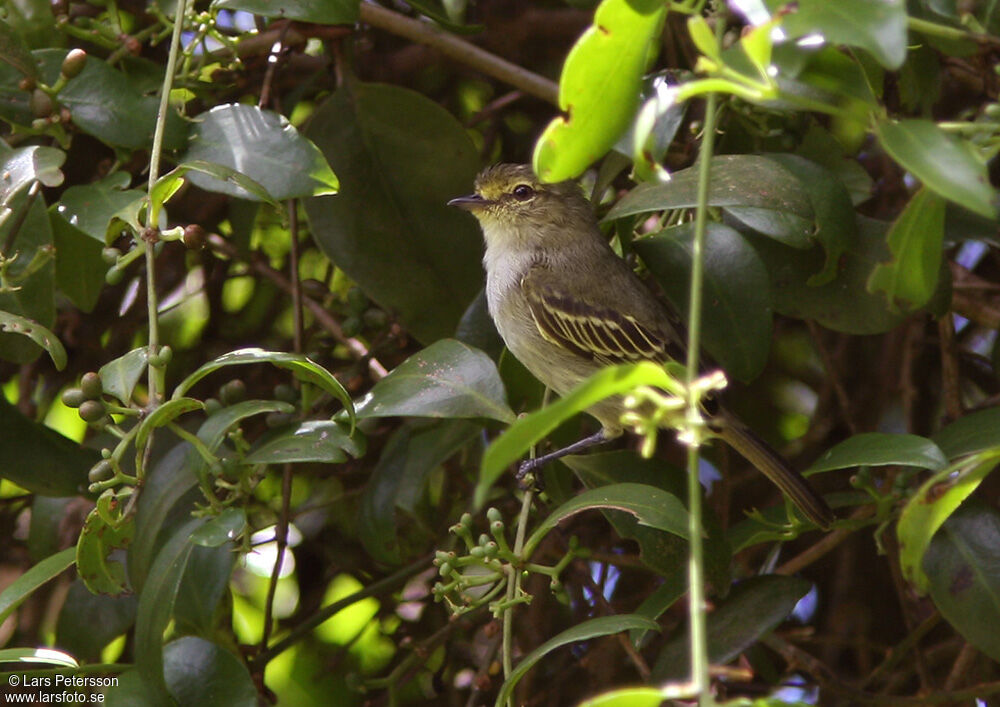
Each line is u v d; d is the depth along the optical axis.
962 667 9.78
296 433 7.48
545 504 9.17
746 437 8.43
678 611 10.95
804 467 11.77
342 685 11.66
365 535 9.46
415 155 9.63
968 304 10.20
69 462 8.57
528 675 10.69
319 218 9.35
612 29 5.07
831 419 11.84
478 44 12.00
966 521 7.59
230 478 7.42
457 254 9.60
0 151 7.73
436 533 10.99
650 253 8.14
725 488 10.45
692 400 4.41
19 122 8.09
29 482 8.40
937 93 8.34
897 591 11.29
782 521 8.36
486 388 7.56
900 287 6.04
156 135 7.21
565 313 9.33
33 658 6.47
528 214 9.59
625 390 4.51
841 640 10.79
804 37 5.09
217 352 11.81
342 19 8.05
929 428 11.73
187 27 8.20
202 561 8.51
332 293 10.94
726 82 4.59
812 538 11.65
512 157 12.29
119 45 8.78
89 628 8.95
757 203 7.48
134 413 6.77
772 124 8.90
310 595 11.66
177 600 8.45
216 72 9.87
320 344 10.60
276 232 12.23
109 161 10.02
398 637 11.50
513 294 9.37
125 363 6.90
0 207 7.34
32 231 8.00
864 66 6.68
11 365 11.80
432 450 9.50
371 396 7.62
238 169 7.86
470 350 7.74
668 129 8.04
